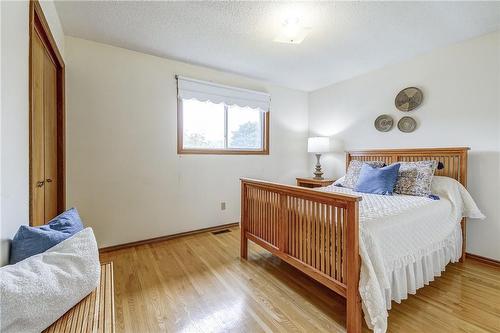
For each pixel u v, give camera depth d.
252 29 2.30
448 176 2.56
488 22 2.17
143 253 2.64
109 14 2.09
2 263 0.97
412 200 2.19
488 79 2.38
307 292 1.89
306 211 1.81
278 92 4.07
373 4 1.90
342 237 1.51
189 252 2.68
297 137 4.34
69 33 2.42
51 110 2.10
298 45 2.63
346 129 3.79
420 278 1.85
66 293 0.99
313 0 1.86
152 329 1.49
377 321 1.35
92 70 2.59
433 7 1.94
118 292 1.89
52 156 2.14
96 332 0.91
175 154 3.13
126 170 2.81
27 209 1.30
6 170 1.02
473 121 2.48
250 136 3.87
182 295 1.85
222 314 1.63
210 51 2.80
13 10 1.12
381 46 2.64
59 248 1.11
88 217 2.62
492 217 2.37
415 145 2.95
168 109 3.06
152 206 2.99
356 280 1.41
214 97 3.35
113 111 2.72
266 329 1.49
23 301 0.85
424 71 2.84
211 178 3.44
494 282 2.04
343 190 2.88
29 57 1.34
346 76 3.63
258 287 1.97
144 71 2.88
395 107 3.13
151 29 2.33
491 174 2.37
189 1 1.90
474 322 1.55
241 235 2.55
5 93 1.02
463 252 2.46
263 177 3.94
